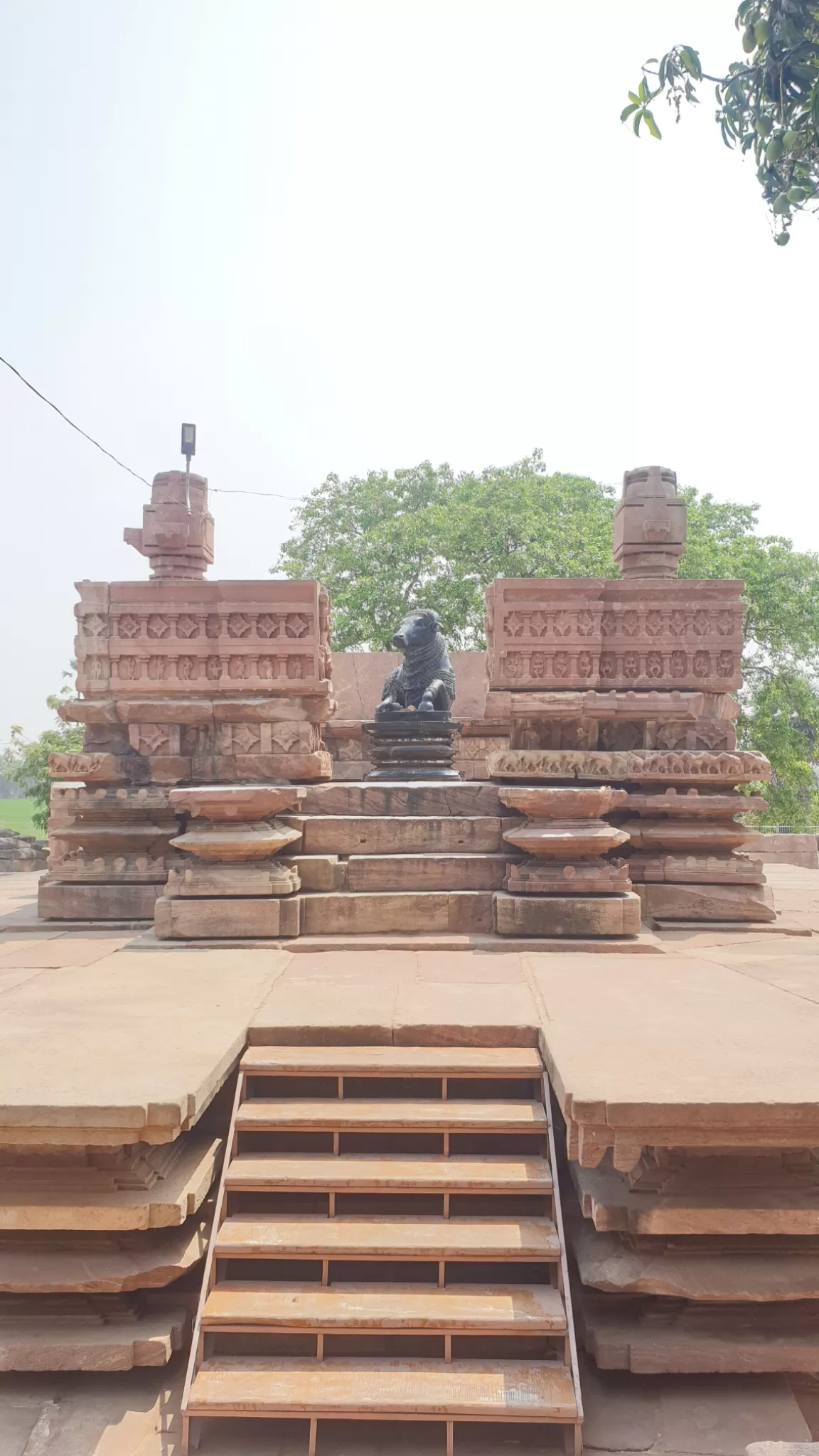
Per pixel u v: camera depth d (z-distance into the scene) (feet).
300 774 27.30
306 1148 14.51
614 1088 12.32
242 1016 16.19
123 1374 12.57
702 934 24.39
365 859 24.52
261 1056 15.14
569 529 73.56
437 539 76.07
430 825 25.41
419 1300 12.25
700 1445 11.47
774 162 11.44
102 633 27.53
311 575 86.07
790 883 38.52
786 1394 12.41
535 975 19.42
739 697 81.00
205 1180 13.58
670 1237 13.14
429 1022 15.80
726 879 25.79
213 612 27.43
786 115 11.43
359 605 75.10
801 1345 12.47
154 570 28.76
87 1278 12.39
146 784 27.14
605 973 19.65
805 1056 13.71
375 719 31.53
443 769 30.91
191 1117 12.27
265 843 23.26
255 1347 12.17
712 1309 12.94
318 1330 11.82
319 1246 12.58
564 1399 11.22
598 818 24.03
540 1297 12.32
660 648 27.30
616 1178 13.70
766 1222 12.51
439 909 23.77
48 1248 12.92
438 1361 11.84
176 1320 12.86
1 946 22.94
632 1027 15.38
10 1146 12.67
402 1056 15.16
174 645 27.37
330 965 20.51
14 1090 12.40
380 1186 13.30
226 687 27.27
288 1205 13.74
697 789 26.63
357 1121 14.15
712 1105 11.82
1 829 54.49
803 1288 12.51
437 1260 12.55
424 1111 14.46
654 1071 13.00
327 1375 11.59
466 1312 11.98
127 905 25.94
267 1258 12.63
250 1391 11.33
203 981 18.76
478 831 25.43
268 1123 14.19
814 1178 13.04
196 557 28.96
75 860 26.27
